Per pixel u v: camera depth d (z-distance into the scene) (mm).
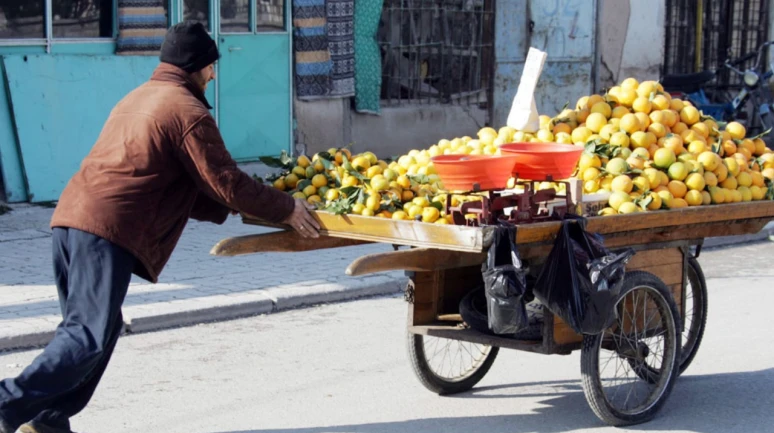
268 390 6289
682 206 5816
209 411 5898
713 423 5812
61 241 4793
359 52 13984
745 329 7844
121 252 4727
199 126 4730
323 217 5320
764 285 9398
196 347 7191
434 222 5242
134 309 7703
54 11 11406
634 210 5531
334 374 6629
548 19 15945
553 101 16281
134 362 6816
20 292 8195
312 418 5805
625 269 5570
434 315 5949
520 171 5184
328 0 13469
